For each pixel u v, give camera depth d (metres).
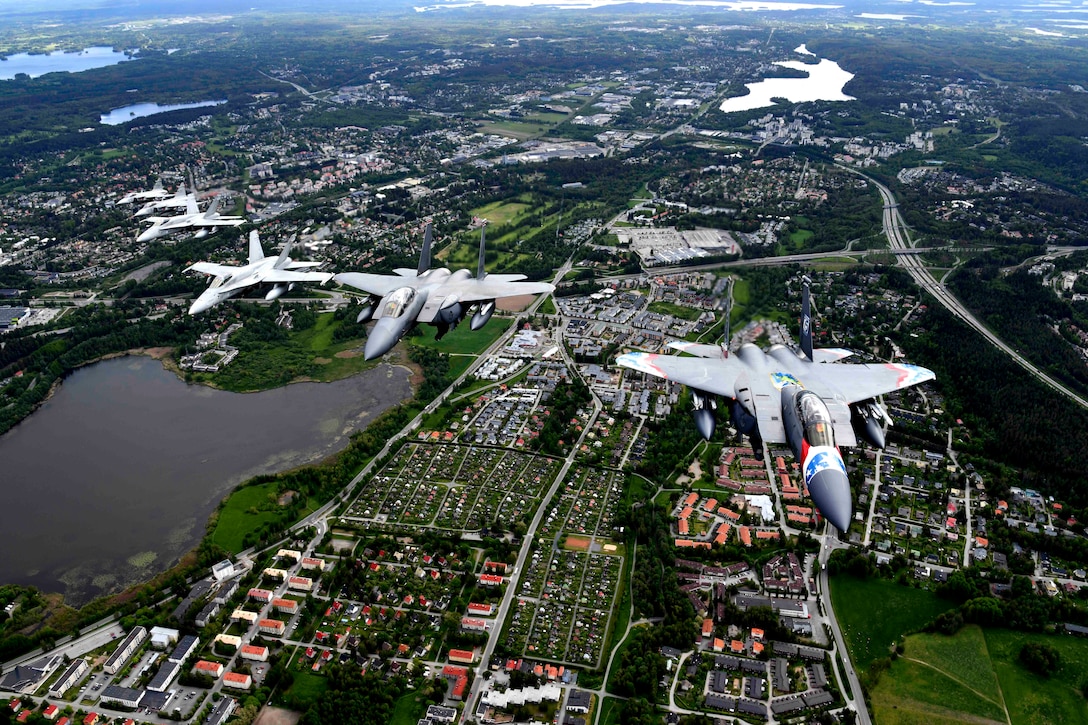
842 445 74.44
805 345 98.94
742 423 87.75
